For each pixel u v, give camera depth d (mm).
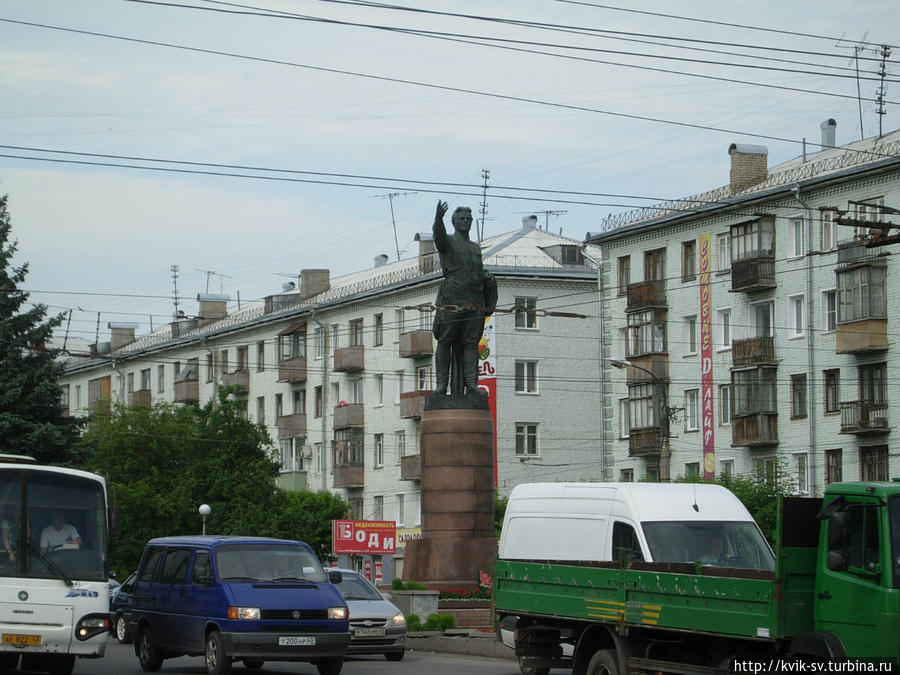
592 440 73875
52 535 21844
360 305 80562
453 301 36500
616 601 18828
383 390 78188
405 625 28906
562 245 75062
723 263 60750
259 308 95188
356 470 79062
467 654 30312
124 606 33969
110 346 108875
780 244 57875
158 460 62156
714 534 20375
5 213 50219
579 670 19703
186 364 96562
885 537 14961
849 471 54219
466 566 35438
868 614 15008
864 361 53781
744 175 62000
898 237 28781
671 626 17516
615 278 67250
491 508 36062
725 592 16578
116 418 62875
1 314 49500
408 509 75312
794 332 57156
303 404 85375
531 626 21594
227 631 22828
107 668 25750
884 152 55500
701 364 61531
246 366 91125
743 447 59000
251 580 23766
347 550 47469
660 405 62625
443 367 36625
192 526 60781
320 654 23266
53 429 48750
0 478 21828
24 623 21266
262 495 62438
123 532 59000
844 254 54312
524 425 72500
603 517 21234
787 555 15805
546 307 73625
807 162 62438
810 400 55906
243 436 63375
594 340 74438
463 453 35844
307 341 85125
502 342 72312
